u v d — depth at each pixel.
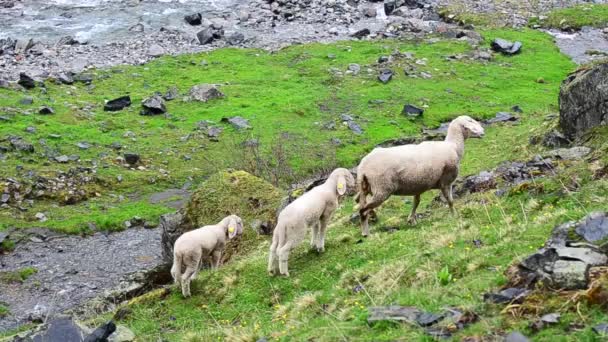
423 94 45.84
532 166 18.39
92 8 65.38
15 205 31.58
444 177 15.42
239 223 17.12
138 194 33.91
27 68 49.22
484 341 8.53
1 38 55.88
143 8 65.25
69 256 28.08
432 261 12.27
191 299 15.88
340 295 12.71
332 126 40.78
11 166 34.00
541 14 62.84
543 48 55.00
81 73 48.16
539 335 8.40
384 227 16.42
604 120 21.48
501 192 16.56
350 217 18.81
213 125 40.94
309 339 10.30
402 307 10.03
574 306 8.73
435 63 51.47
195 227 22.27
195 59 52.12
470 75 49.62
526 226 12.84
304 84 47.53
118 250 28.72
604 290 8.70
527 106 43.88
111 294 20.25
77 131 38.78
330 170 34.69
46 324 13.63
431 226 15.21
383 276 12.48
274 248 15.23
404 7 64.88
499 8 64.31
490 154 28.89
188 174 35.69
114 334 13.96
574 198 13.71
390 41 56.19
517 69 51.03
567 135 23.55
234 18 62.09
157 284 20.66
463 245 12.81
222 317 14.66
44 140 37.00
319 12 63.56
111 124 40.34
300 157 36.47
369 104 44.22
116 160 36.34
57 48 53.81
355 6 65.50
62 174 34.16
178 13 63.66
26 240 29.02
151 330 14.91
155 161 36.75
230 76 48.78
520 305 9.03
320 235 15.53
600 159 15.99
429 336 8.96
